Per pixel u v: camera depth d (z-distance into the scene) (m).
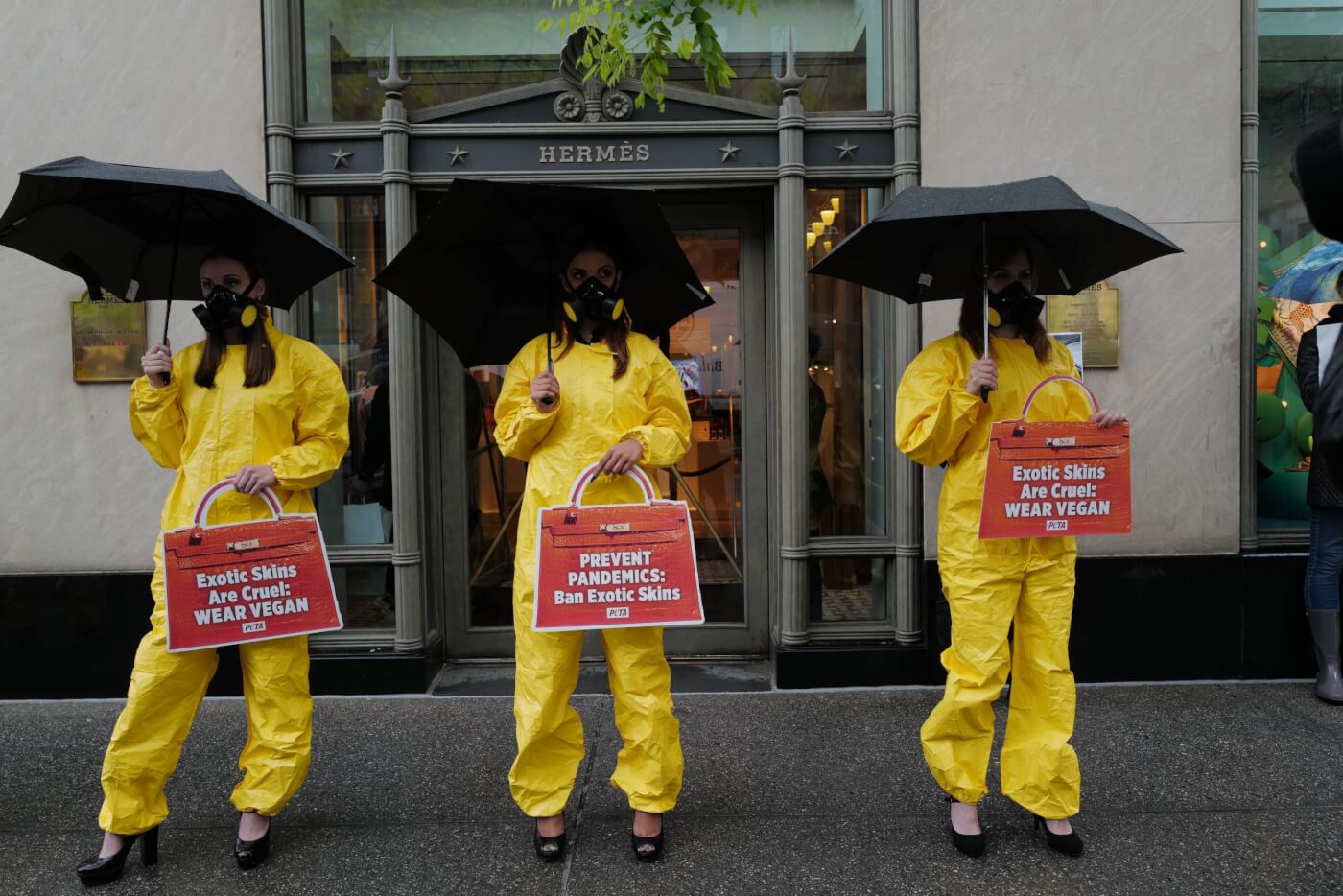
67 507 4.15
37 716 3.99
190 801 3.20
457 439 4.63
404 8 4.39
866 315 4.41
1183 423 4.21
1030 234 2.85
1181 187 4.18
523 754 2.72
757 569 4.69
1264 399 4.37
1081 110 4.16
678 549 2.68
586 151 4.22
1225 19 4.14
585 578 2.65
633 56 4.17
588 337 2.80
